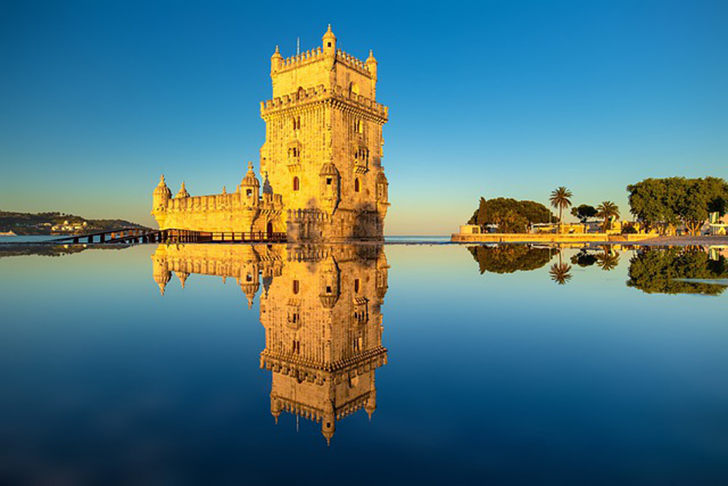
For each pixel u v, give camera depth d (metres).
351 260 32.47
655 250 48.75
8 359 7.93
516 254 41.94
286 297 16.52
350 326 12.37
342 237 65.50
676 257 36.25
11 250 41.53
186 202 73.00
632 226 126.00
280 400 6.58
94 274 21.41
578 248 55.50
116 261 28.94
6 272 21.89
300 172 65.31
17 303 13.67
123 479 4.04
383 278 21.97
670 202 103.50
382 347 9.43
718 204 103.38
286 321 12.82
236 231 65.00
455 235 96.19
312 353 9.99
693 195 101.25
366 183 70.31
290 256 34.91
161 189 76.81
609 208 128.12
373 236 72.19
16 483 3.86
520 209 146.62
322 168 62.12
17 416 5.49
